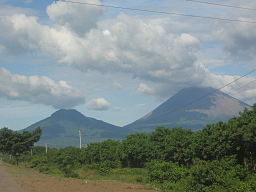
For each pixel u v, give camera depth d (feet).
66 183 115.34
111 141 239.50
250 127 104.22
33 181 120.37
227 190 82.69
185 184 97.14
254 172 107.04
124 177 149.48
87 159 221.87
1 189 95.50
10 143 273.95
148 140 192.54
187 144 136.05
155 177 121.39
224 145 110.22
